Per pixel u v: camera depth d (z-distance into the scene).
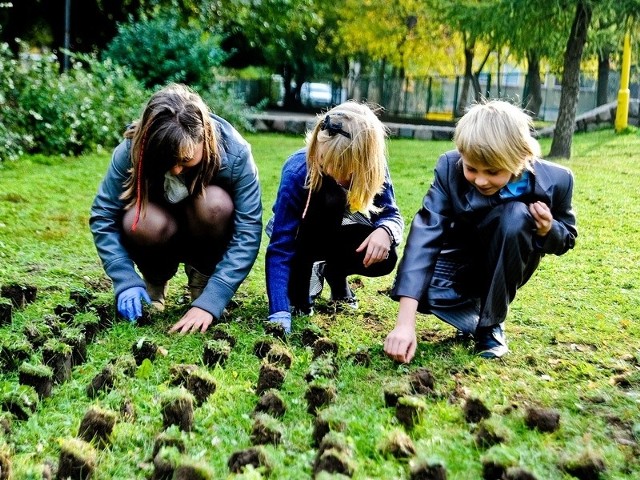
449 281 3.36
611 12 9.84
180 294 4.20
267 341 3.15
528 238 3.12
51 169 8.69
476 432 2.41
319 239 3.64
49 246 5.19
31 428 2.45
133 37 13.65
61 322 3.45
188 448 2.31
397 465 2.24
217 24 16.42
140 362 3.03
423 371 2.89
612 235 5.66
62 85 10.27
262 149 11.72
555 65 13.68
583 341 3.50
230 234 3.65
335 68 25.89
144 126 3.21
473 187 3.19
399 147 12.55
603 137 12.76
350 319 3.77
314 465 2.18
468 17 12.20
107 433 2.38
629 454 2.38
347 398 2.73
